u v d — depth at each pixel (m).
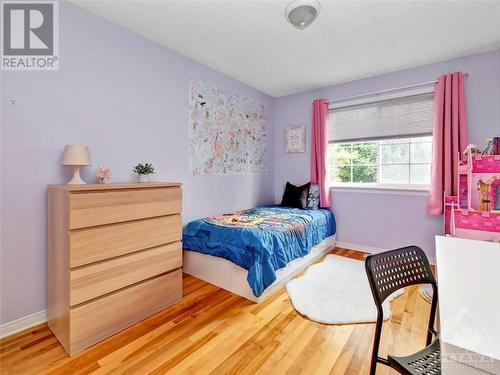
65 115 1.90
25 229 1.73
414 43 2.46
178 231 2.07
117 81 2.19
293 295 2.18
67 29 1.89
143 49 2.38
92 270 1.56
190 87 2.84
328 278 2.55
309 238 2.83
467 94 2.68
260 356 1.48
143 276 1.83
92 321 1.56
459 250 1.07
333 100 3.62
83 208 1.51
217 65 3.01
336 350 1.53
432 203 2.81
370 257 0.97
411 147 3.11
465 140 2.62
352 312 1.93
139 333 1.68
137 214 1.79
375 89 3.25
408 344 1.57
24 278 1.73
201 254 2.53
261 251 2.08
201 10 1.99
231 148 3.42
